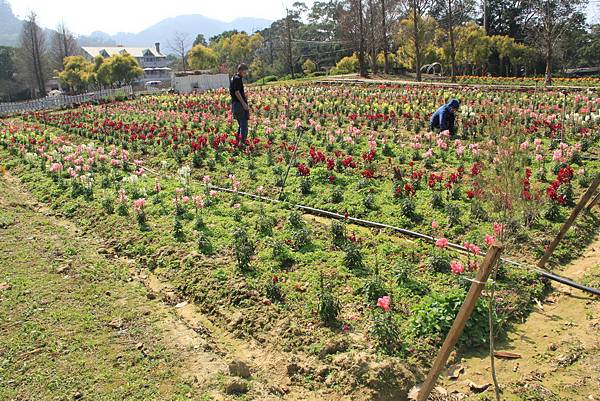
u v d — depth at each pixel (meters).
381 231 8.91
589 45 53.28
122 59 56.38
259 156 14.12
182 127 17.83
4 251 8.32
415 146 12.59
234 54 70.81
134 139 17.12
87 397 4.78
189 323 6.46
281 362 5.57
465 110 15.93
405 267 7.06
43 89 71.44
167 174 13.43
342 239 8.45
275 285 6.80
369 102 21.11
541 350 5.71
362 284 6.92
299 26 83.69
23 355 5.41
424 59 49.50
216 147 14.48
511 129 5.59
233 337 6.15
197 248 8.39
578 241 8.14
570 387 5.07
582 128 13.71
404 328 6.00
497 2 58.88
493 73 57.25
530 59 51.31
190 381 5.03
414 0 36.31
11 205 11.20
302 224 9.10
